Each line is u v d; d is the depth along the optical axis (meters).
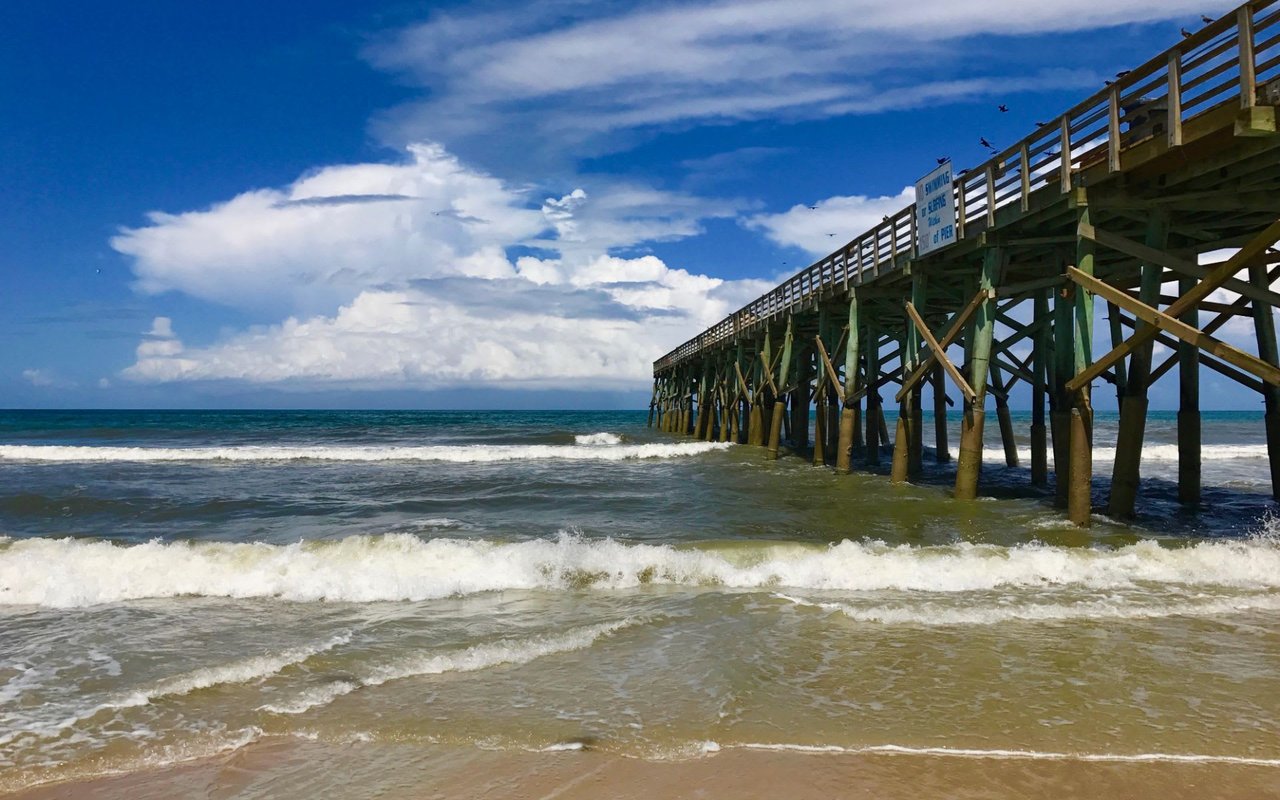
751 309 23.81
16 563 8.09
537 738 4.29
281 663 5.53
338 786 3.81
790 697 4.83
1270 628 6.23
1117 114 8.45
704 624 6.41
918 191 12.93
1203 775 3.84
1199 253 11.55
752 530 10.54
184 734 4.42
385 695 4.95
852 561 8.20
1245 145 7.37
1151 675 5.18
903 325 19.73
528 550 8.60
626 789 3.73
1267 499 12.78
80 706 4.83
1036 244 11.09
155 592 7.57
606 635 6.14
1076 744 4.18
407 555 8.52
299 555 8.50
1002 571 7.97
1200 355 12.34
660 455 22.91
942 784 3.76
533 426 52.62
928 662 5.46
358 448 24.19
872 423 19.28
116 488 15.27
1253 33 6.77
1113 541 9.19
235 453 22.55
